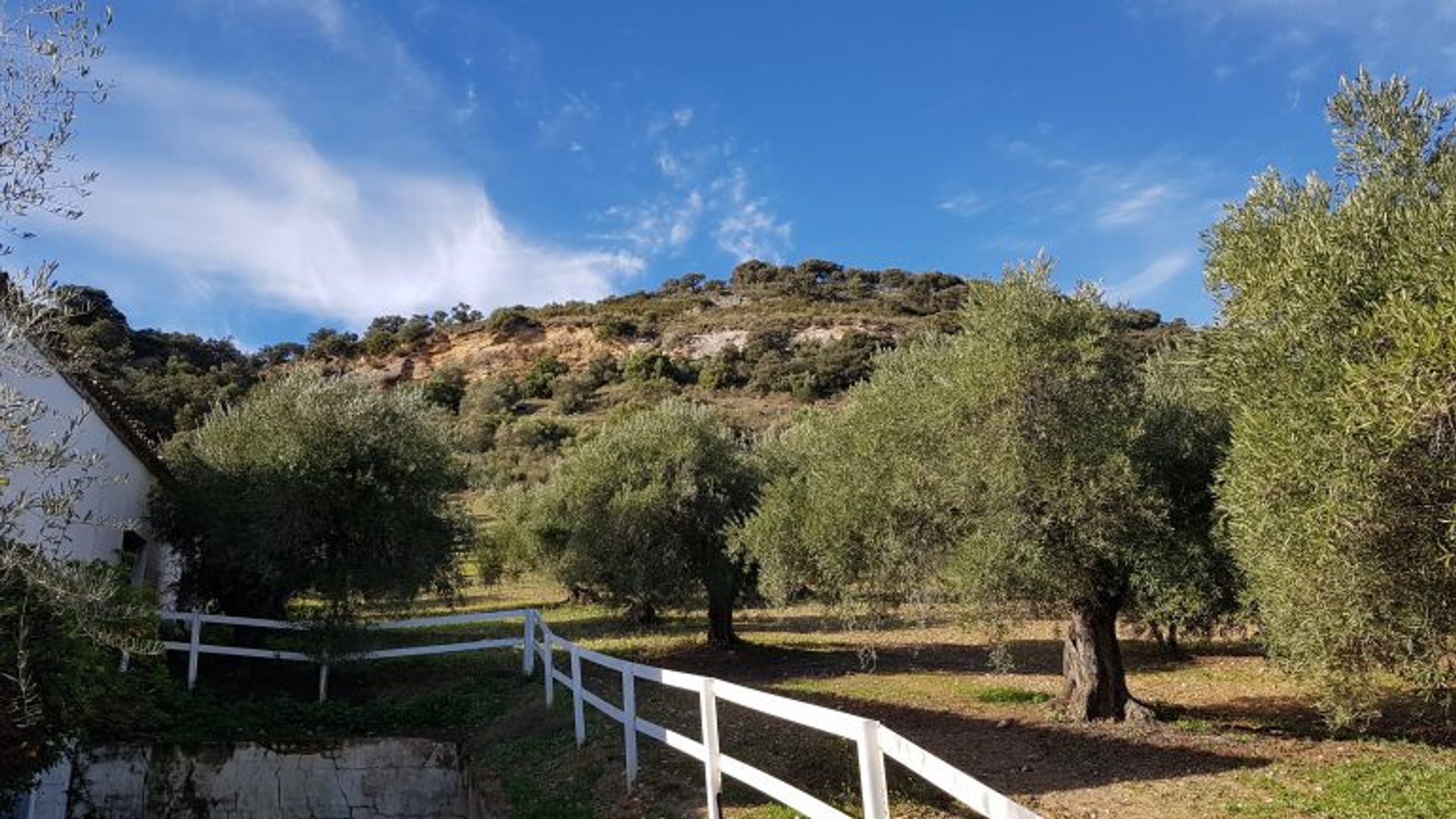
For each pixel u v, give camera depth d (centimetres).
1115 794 889
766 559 1495
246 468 1518
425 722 1333
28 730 761
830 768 923
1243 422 719
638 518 1858
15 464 631
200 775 1169
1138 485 1073
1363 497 616
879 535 1251
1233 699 1410
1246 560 779
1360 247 712
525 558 3011
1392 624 669
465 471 1692
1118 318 1142
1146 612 1235
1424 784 855
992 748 1095
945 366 1198
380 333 9694
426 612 2577
